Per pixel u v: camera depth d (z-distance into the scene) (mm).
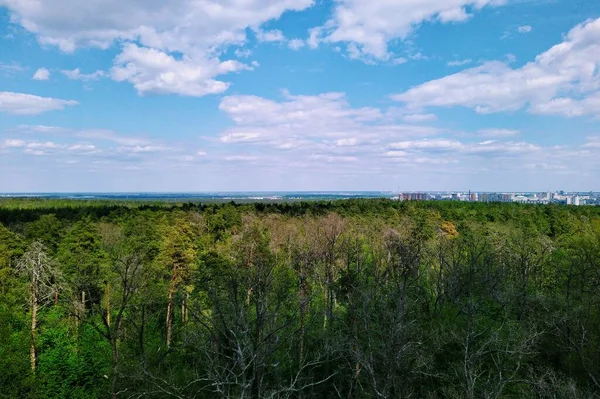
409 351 30609
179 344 38312
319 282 48250
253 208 108250
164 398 32062
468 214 103875
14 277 44469
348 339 34406
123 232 72312
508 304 39406
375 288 39375
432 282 52062
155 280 44938
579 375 32062
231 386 30328
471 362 28047
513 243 54906
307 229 75688
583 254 44969
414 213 97188
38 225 63844
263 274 33312
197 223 78000
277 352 37312
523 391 28078
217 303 28594
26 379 32781
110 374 33750
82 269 45531
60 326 43344
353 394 33344
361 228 78312
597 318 35500
